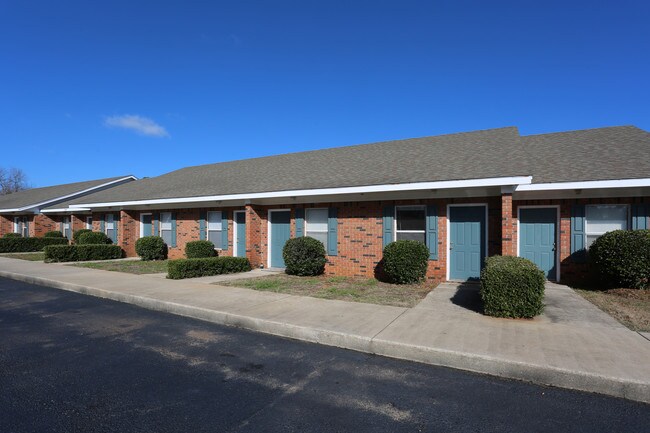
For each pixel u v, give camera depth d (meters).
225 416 3.57
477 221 10.70
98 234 20.61
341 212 12.42
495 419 3.53
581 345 5.08
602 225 9.95
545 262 10.40
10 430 3.30
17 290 10.30
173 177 20.30
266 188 13.01
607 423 3.46
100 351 5.40
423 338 5.40
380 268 11.73
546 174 9.89
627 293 8.38
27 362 4.97
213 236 16.25
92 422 3.45
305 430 3.34
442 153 12.38
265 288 9.73
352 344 5.51
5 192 62.19
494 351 4.85
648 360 4.53
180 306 7.62
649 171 8.92
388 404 3.82
